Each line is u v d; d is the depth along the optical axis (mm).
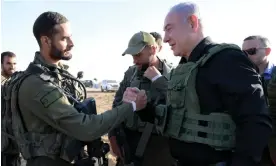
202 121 1831
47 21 2125
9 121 2240
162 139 2971
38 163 2076
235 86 1671
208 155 1854
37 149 2064
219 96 1780
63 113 1971
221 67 1744
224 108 1784
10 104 2209
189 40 1975
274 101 2516
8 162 2682
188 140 1885
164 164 2982
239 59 1732
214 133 1790
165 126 2082
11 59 4512
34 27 2191
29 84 2008
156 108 2236
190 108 1873
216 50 1805
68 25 2229
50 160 2084
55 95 1989
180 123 1932
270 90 2547
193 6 1984
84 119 2014
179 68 2018
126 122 3027
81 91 2430
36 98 1973
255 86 1678
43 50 2193
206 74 1801
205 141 1817
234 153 1715
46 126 2086
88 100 2242
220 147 1793
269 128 1659
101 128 2039
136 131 3055
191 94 1859
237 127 1713
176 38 2002
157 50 3162
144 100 2260
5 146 2494
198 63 1841
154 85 2801
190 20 1963
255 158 1622
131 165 2885
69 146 2084
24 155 2141
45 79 2023
